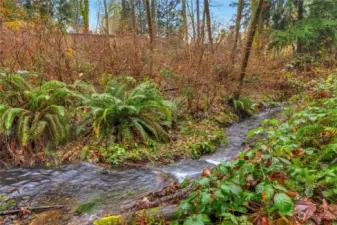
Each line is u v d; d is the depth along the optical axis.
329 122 3.22
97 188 3.71
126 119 5.36
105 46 7.33
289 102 7.98
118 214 2.75
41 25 6.25
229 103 7.90
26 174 4.04
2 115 4.34
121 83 6.53
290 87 9.58
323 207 1.91
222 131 6.45
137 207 2.85
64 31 6.68
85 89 5.90
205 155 5.23
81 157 4.62
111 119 5.26
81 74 6.54
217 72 7.39
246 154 2.40
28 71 5.64
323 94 5.55
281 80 9.62
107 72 7.10
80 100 5.64
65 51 6.54
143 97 5.25
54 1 8.15
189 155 5.02
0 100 4.67
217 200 2.10
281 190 2.00
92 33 7.99
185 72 6.86
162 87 7.34
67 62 6.39
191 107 6.85
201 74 6.94
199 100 6.99
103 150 4.80
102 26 8.69
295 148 2.67
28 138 4.43
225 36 8.18
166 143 5.34
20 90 4.94
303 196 2.11
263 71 9.61
